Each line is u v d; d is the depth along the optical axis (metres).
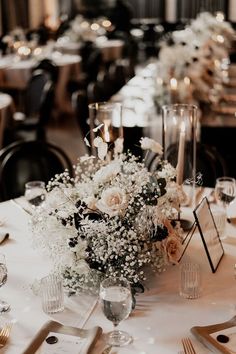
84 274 1.76
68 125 7.71
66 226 1.75
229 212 2.49
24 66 7.66
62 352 1.52
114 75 7.02
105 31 12.50
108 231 1.71
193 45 4.45
